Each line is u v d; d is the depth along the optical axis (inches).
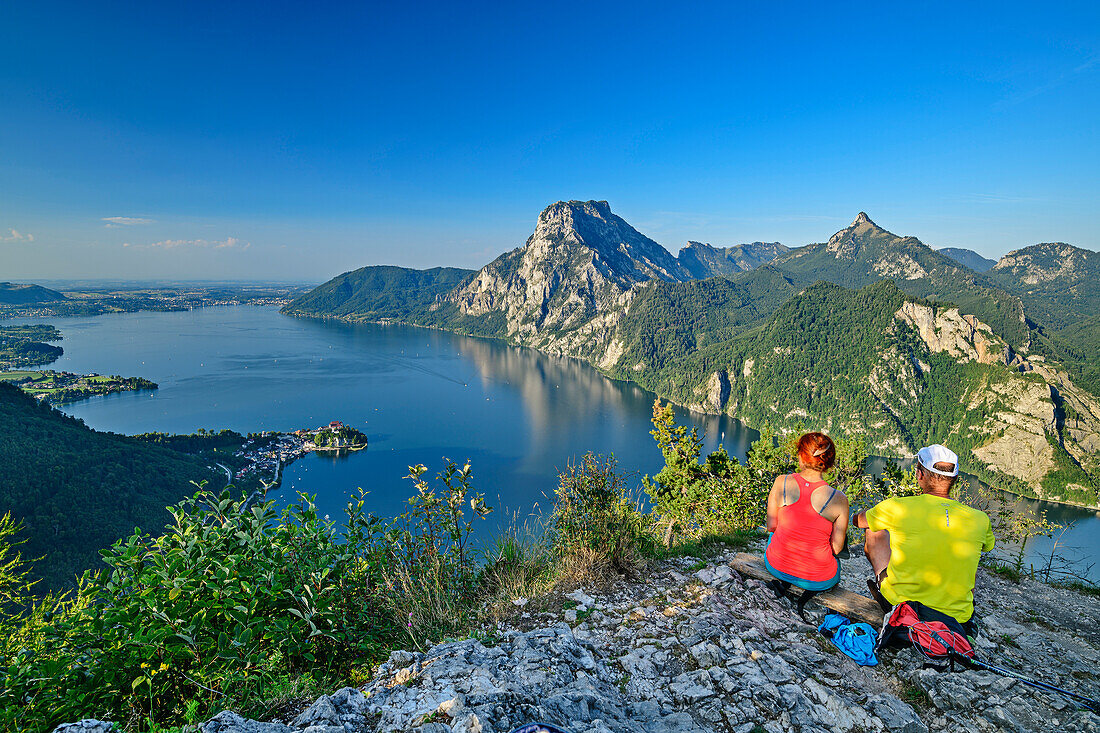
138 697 153.2
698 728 133.3
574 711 133.0
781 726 135.9
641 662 165.0
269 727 123.0
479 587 246.1
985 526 168.9
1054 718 140.2
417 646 184.2
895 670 163.5
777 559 202.5
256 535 192.9
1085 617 250.7
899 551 174.7
